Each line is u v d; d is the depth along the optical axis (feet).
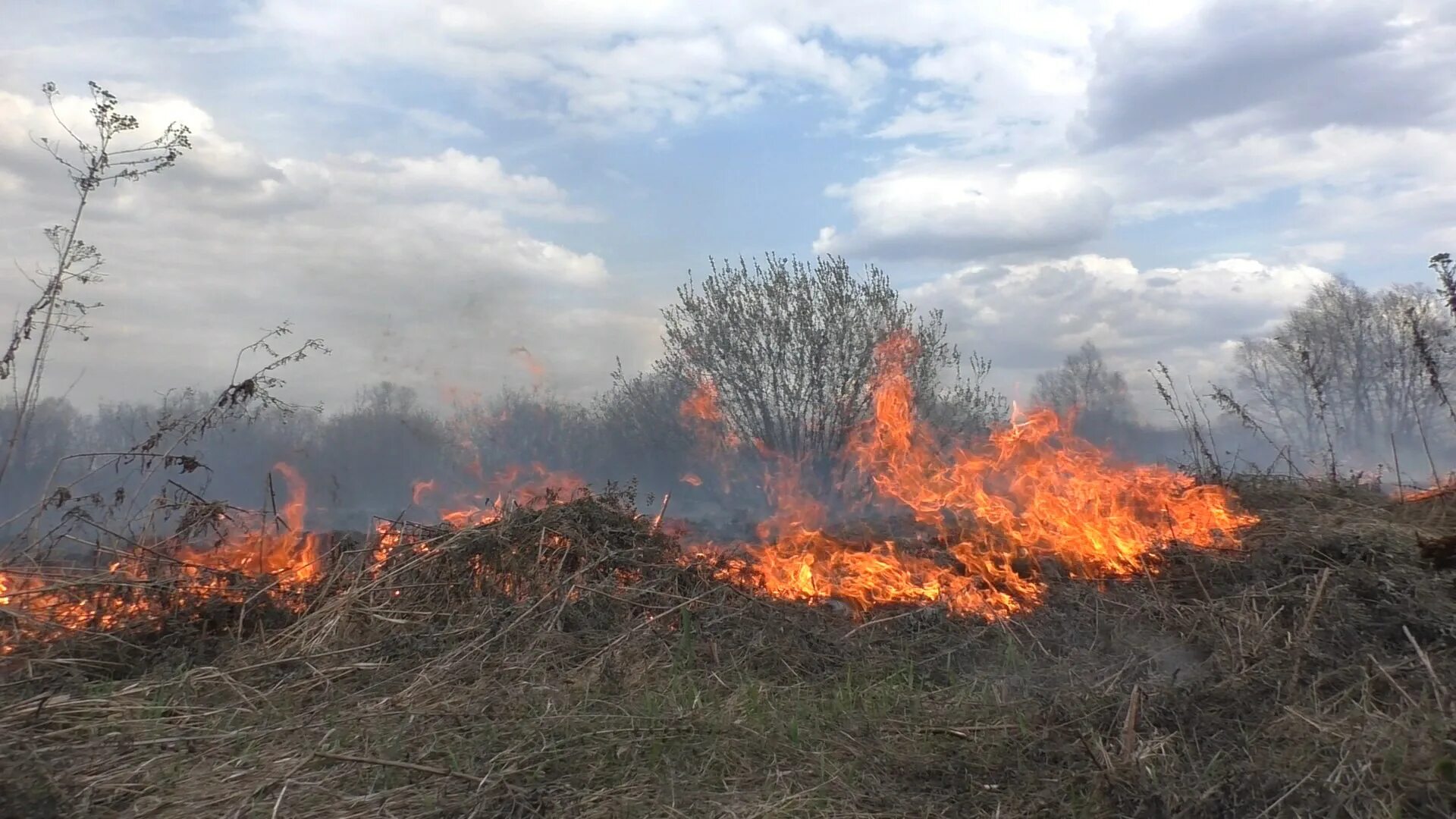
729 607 19.62
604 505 22.63
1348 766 11.15
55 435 32.91
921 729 14.25
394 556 20.66
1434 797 10.27
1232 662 15.44
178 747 12.96
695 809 11.56
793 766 12.94
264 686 15.96
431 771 11.89
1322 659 14.89
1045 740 13.29
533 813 11.32
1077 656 17.63
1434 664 14.34
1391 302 84.89
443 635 17.58
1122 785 11.43
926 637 19.25
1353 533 20.31
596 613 18.97
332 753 12.44
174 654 17.29
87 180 23.44
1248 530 23.76
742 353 57.00
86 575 19.98
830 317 56.49
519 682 15.66
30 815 10.50
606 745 13.00
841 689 16.34
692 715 14.10
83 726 13.41
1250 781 11.16
